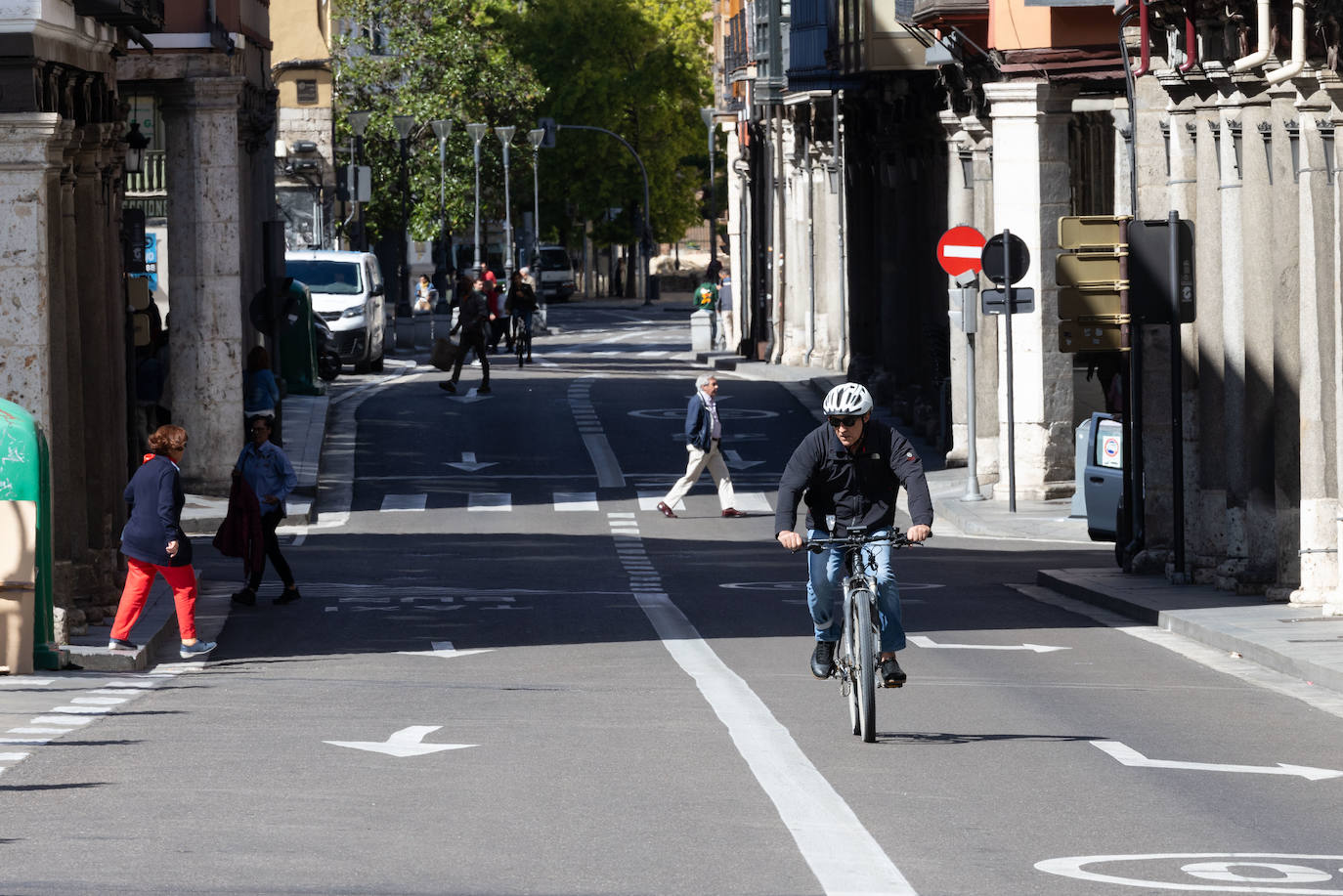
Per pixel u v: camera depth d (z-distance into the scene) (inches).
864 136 4901.6
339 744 1344.7
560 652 1925.4
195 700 1595.7
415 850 995.9
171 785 1186.0
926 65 4003.4
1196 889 924.6
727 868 957.8
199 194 3612.2
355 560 2881.4
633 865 964.0
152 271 5836.6
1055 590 2479.1
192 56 3580.2
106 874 939.3
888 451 1400.1
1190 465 2456.9
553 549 3029.0
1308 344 2134.6
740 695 1596.9
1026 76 3390.7
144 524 1886.1
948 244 3447.3
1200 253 2418.8
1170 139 2464.3
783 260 6446.9
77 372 2143.2
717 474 3511.3
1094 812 1116.5
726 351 7347.4
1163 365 2511.1
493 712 1503.4
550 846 1006.4
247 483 2368.4
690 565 2807.6
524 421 4813.0
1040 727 1435.8
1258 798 1167.6
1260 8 2097.7
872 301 5088.6
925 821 1084.5
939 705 1544.0
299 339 5152.6
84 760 1277.1
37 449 1791.3
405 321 7426.2
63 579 2027.6
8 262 2005.4
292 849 997.2
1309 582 2150.6
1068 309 2613.2
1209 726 1454.2
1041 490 3476.9
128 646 1881.2
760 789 1171.9
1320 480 2137.1
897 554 2903.5
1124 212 3336.6
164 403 3799.2
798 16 4596.5
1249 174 2261.3
